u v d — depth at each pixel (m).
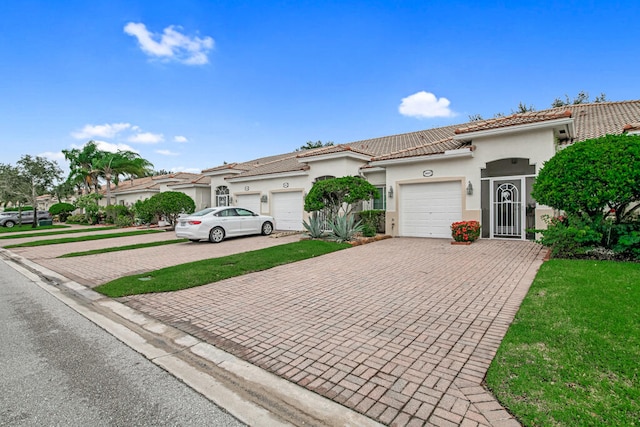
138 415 2.79
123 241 16.27
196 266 8.83
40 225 31.22
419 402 2.83
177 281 7.38
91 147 34.91
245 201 21.06
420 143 17.73
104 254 12.21
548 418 2.48
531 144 11.09
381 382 3.17
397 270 7.91
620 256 7.46
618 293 4.95
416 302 5.53
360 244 12.23
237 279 7.64
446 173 12.84
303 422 2.68
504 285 6.24
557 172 7.83
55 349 4.19
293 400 2.96
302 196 17.77
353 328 4.54
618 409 2.54
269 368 3.54
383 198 16.16
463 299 5.57
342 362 3.60
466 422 2.54
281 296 6.21
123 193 34.97
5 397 3.09
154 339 4.47
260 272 8.27
